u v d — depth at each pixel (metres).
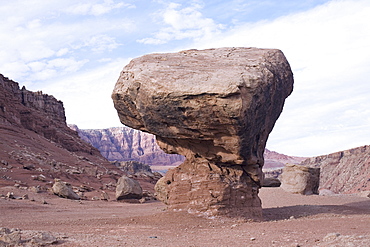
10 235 11.30
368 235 11.65
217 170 19.78
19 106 86.56
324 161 186.12
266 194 37.03
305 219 19.28
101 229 15.91
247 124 16.98
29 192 36.50
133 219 19.02
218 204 19.02
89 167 71.56
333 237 11.58
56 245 11.20
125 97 18.53
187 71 17.55
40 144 74.00
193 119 17.27
